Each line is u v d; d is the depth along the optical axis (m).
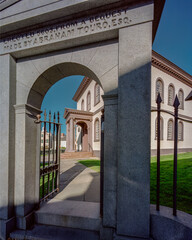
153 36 3.01
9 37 2.95
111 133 2.43
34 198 3.07
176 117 2.20
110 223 2.37
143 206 2.15
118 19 2.37
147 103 2.22
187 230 1.91
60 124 4.16
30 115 3.04
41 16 2.57
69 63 2.81
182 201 3.18
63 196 3.83
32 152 3.08
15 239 2.59
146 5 2.25
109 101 2.47
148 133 2.18
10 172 2.78
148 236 2.12
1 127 2.83
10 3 2.71
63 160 12.34
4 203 2.70
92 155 16.08
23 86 3.00
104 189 2.42
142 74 2.25
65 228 2.74
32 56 3.00
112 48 2.53
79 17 2.55
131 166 2.21
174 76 15.90
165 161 8.66
